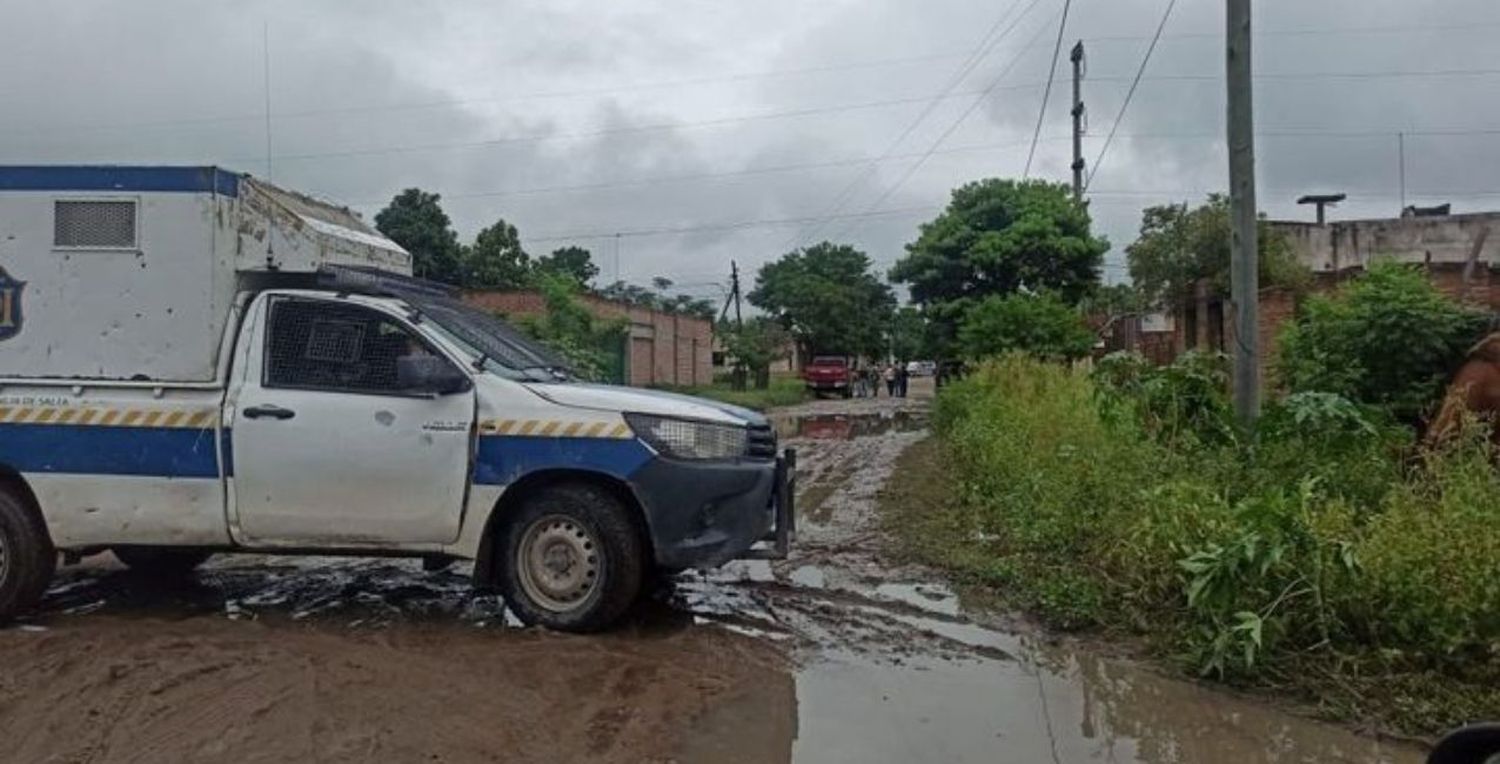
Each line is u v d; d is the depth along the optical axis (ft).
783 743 15.14
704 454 20.10
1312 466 23.81
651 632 20.27
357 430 19.97
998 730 15.81
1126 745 15.29
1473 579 16.90
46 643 18.80
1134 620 20.45
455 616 21.24
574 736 15.02
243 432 20.02
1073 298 104.42
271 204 21.45
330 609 21.81
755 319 204.13
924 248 107.96
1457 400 24.98
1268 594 18.29
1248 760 14.80
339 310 20.53
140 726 15.01
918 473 45.96
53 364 20.35
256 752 14.17
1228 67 29.76
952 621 21.58
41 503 20.26
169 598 22.75
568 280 96.53
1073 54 104.63
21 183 20.26
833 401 143.64
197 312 20.22
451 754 14.25
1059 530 25.40
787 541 22.02
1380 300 31.14
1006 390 53.78
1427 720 15.81
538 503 19.94
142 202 20.24
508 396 20.07
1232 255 29.84
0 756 14.17
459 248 130.41
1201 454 26.96
